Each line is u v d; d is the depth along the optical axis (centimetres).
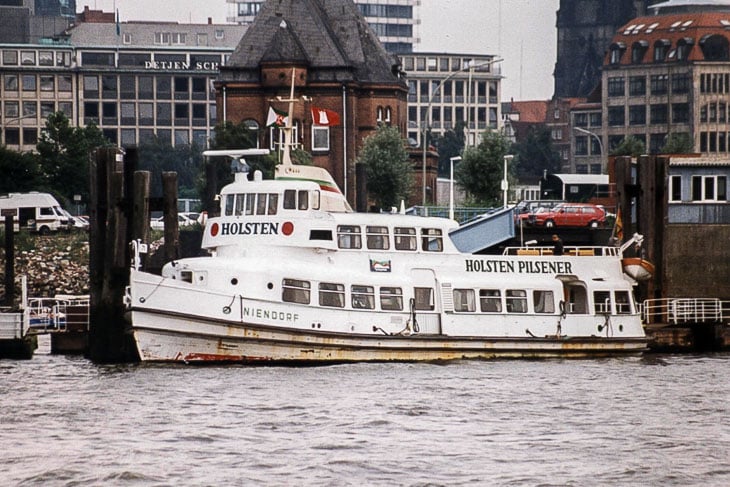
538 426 19100
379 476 16300
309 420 19138
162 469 16488
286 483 15975
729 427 19225
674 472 16638
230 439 17975
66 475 16200
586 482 16188
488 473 16488
